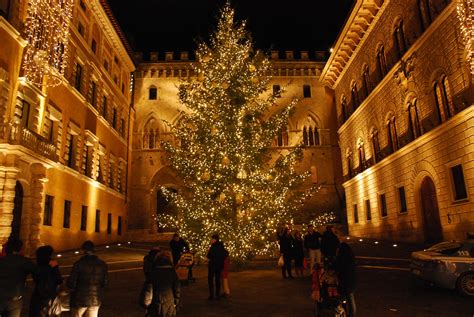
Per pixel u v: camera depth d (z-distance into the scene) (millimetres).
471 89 20219
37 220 23234
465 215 20984
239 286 14875
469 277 11805
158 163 51500
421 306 10555
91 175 34188
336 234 12969
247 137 22484
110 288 14805
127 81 48219
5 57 21109
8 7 21938
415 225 27000
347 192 42219
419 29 26109
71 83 30047
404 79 27719
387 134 31750
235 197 21469
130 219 49594
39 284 7098
